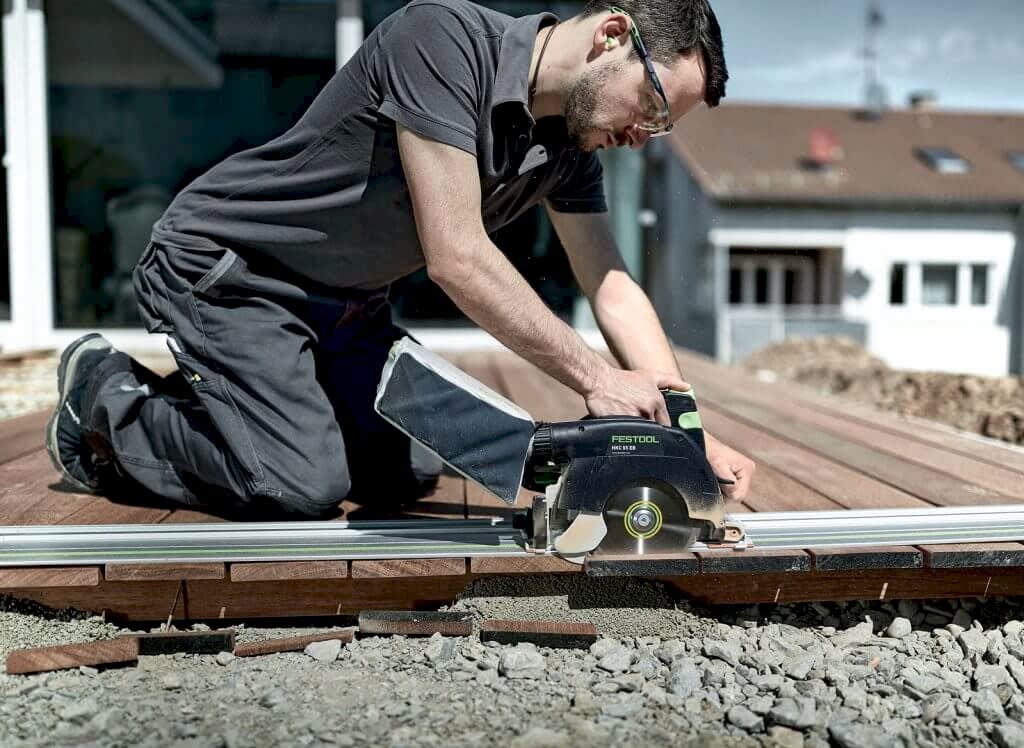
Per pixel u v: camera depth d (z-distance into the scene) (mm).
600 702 1497
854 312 18562
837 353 10234
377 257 1896
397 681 1554
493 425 1653
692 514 1662
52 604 1716
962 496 2225
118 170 6805
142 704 1452
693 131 20672
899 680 1638
